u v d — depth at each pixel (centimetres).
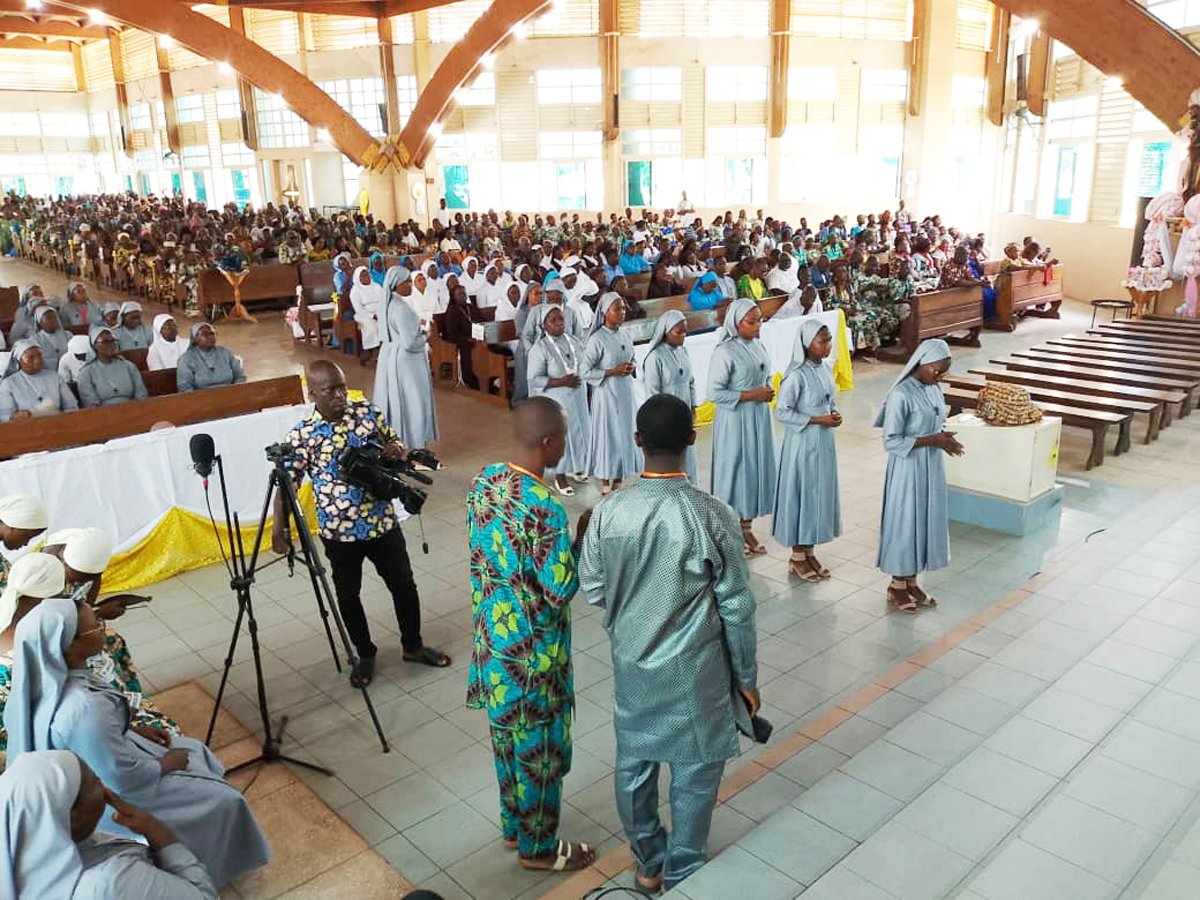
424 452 452
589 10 2153
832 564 599
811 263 1352
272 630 523
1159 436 832
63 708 271
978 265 1308
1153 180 1431
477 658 321
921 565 521
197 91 2836
